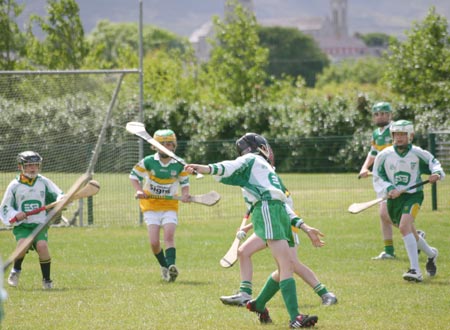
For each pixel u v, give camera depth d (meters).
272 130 72.06
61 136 42.78
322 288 18.92
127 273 25.17
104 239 33.69
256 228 16.92
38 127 42.19
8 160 40.91
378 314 17.98
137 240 33.34
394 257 27.53
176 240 33.06
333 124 69.50
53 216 14.01
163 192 24.53
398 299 19.77
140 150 37.34
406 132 23.91
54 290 22.11
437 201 42.97
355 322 17.14
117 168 47.72
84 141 43.59
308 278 18.83
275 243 16.83
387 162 24.12
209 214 41.53
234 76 96.44
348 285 21.95
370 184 50.25
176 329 16.88
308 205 43.22
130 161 47.59
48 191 23.23
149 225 24.09
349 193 46.97
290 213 17.36
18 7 76.75
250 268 19.48
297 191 48.19
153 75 108.44
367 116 69.31
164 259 23.88
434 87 84.75
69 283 23.38
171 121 74.94
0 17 75.69
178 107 75.31
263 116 73.25
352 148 60.59
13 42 76.81
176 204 24.67
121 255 29.30
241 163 17.12
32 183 22.97
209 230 36.25
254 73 96.44
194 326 17.12
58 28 78.94
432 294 20.44
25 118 41.78
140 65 36.72
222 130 73.94
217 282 23.25
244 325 17.20
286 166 61.41
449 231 33.50
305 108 72.44
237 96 96.38
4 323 17.55
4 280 24.06
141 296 20.88
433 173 23.73
